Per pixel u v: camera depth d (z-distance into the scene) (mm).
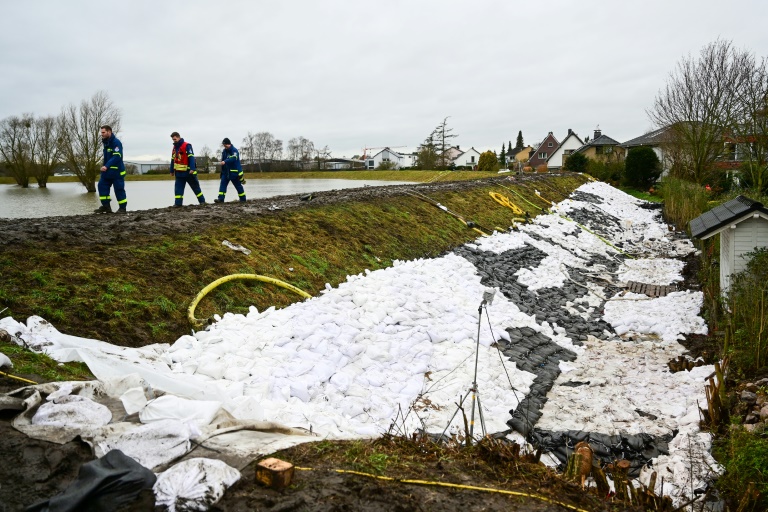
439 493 4031
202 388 5625
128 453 3939
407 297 10266
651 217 28719
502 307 11602
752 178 25766
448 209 18219
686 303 12914
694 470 5914
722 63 28469
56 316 6363
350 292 9969
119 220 10430
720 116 28641
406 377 7906
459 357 8805
